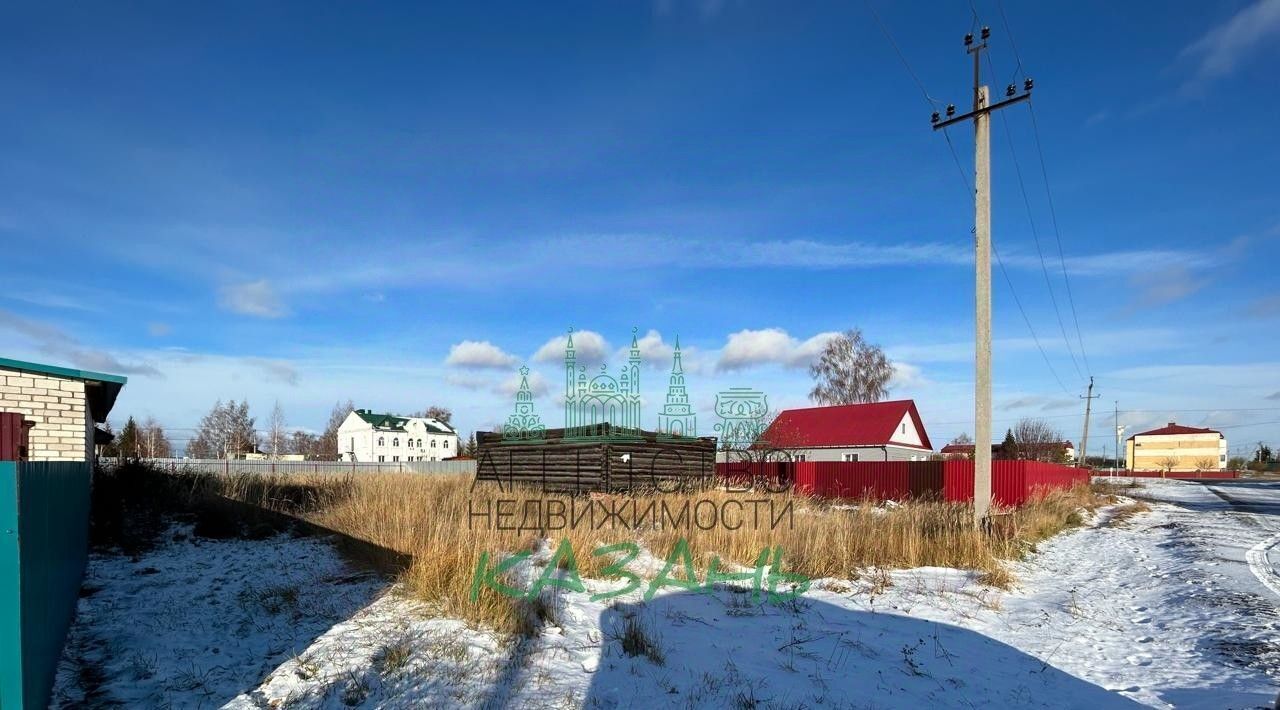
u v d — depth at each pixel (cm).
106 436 1842
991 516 1359
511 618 682
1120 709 568
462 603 716
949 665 674
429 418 8731
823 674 628
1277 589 1020
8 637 363
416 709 490
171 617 706
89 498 1017
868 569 1084
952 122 1403
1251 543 1545
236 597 788
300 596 789
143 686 521
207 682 533
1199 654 714
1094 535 1734
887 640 745
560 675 573
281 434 7606
